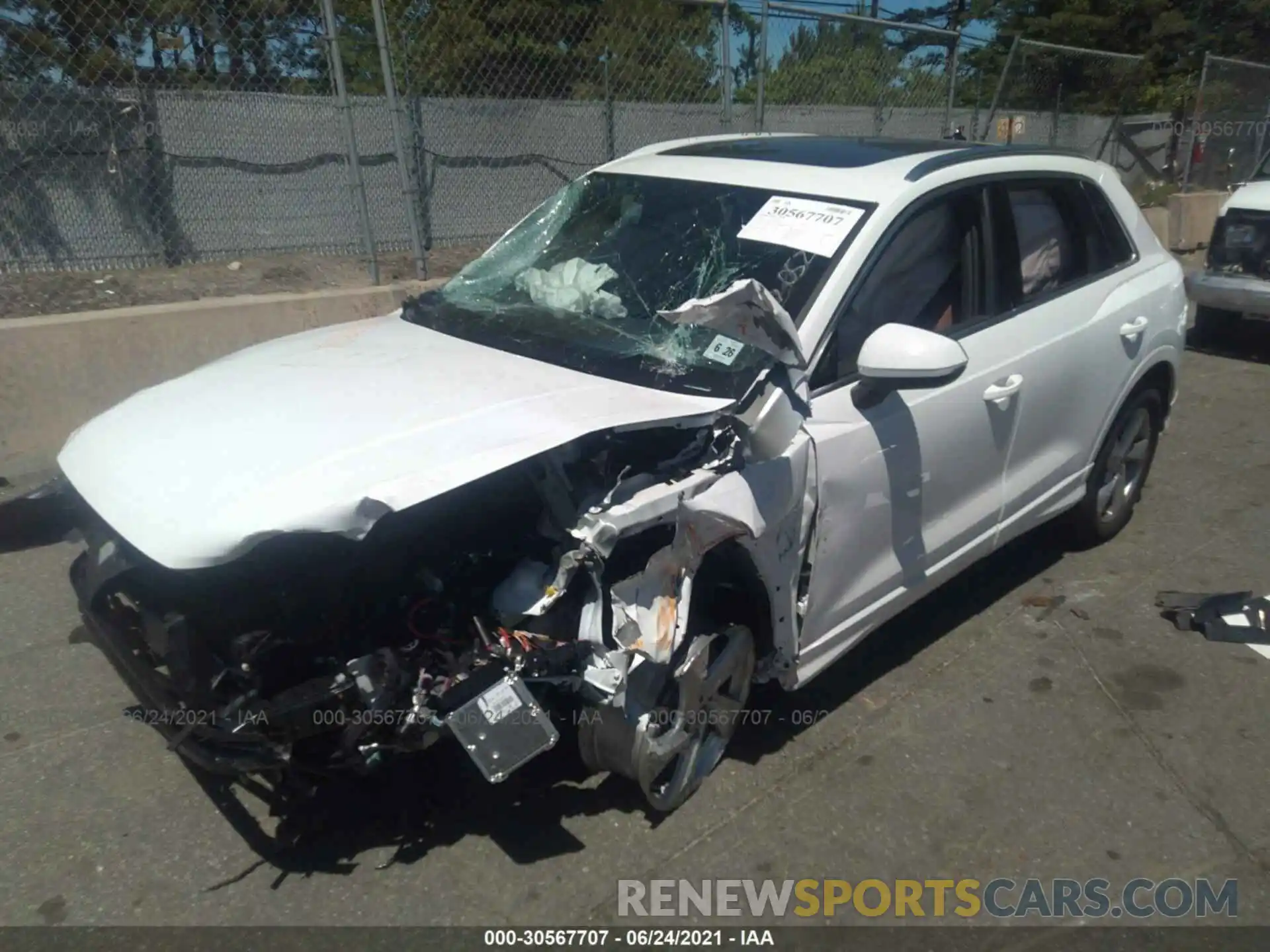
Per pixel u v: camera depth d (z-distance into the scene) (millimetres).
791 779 3395
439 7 8031
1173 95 22672
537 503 2982
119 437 2971
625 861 3043
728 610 3273
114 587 2762
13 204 7129
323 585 2633
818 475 3176
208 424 2895
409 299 4059
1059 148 4559
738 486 2918
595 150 8875
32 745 3506
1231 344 9109
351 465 2578
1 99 6941
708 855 3072
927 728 3678
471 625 2758
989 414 3816
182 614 2561
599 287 3646
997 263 3955
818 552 3268
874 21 9430
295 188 8094
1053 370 4113
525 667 2670
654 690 2934
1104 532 5062
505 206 8758
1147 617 4453
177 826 3150
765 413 2969
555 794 3289
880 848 3119
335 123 8078
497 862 3025
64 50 7016
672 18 8609
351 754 2645
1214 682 3977
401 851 3061
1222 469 6164
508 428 2754
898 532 3602
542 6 8266
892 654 4145
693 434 3057
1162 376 4941
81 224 7383
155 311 5660
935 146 4152
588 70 8602
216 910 2848
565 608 2781
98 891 2904
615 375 3197
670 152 4344
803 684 3461
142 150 7480
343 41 7852
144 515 2590
